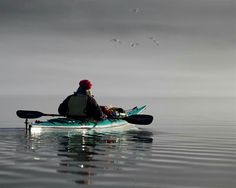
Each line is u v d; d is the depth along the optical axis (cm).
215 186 852
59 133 1836
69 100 2005
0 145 1412
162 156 1208
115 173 955
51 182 864
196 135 1895
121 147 1411
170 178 912
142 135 1859
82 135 1803
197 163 1091
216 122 2920
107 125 2134
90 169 997
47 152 1258
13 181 870
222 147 1432
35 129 1870
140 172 969
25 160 1108
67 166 1030
